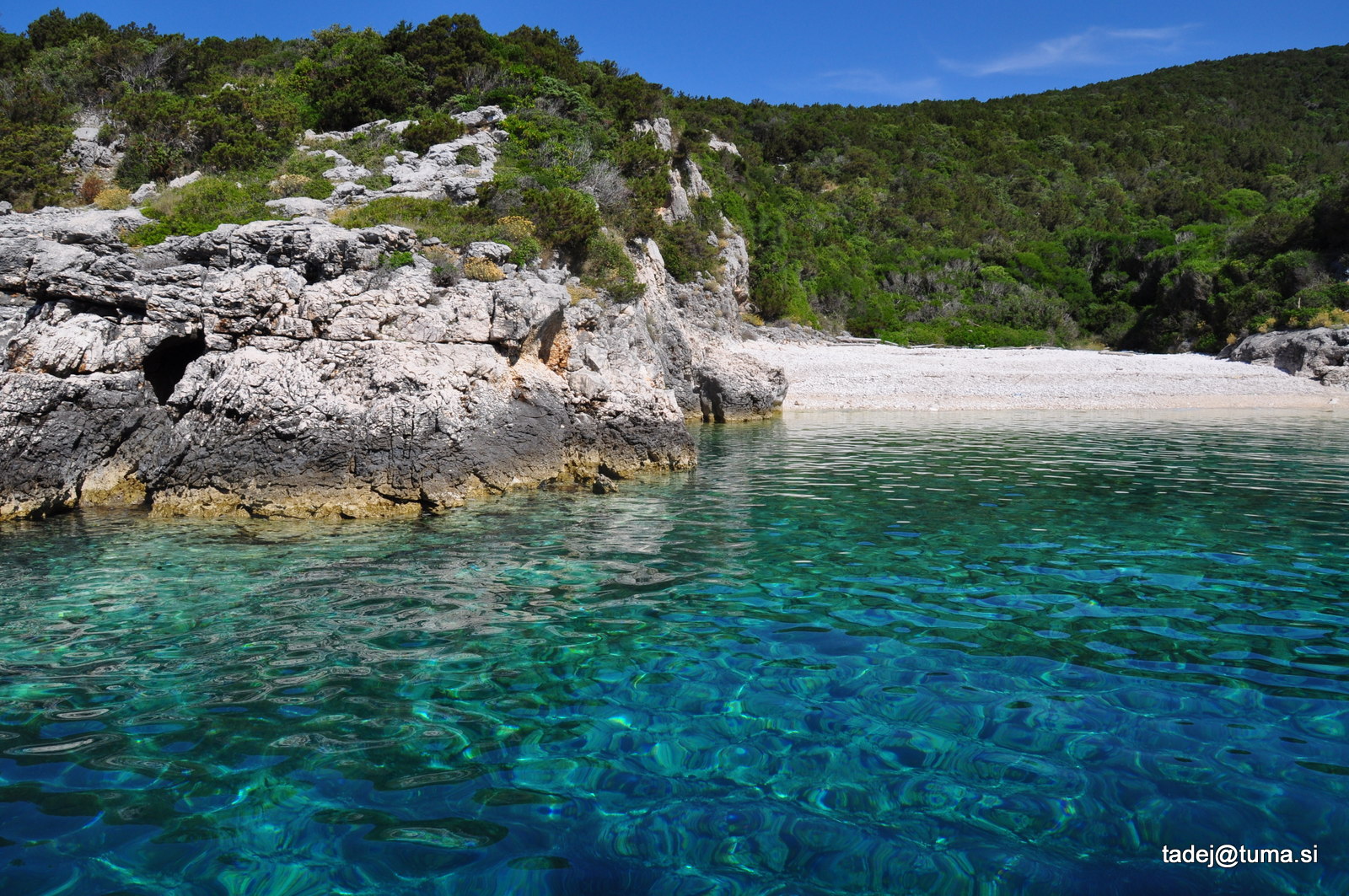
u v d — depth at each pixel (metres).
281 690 6.85
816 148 89.50
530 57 44.19
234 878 4.50
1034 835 4.90
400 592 9.54
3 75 37.06
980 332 62.25
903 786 5.42
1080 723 6.23
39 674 7.16
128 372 15.27
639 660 7.50
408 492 14.32
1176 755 5.76
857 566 10.70
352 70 36.28
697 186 51.19
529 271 21.03
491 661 7.49
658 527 13.04
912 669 7.26
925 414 34.84
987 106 122.56
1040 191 90.31
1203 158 100.75
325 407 14.39
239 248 16.47
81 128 32.75
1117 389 39.91
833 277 62.34
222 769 5.62
